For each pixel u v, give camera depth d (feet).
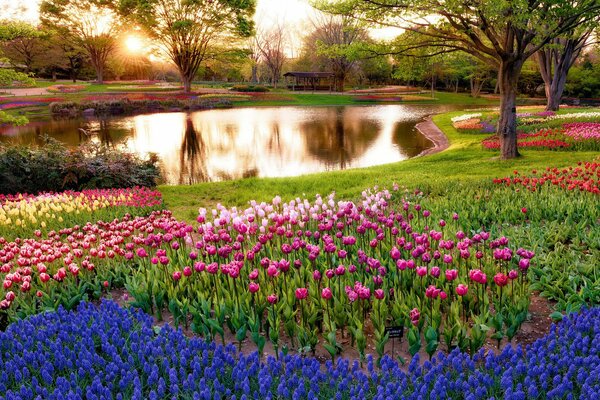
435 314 17.15
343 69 253.03
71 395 12.30
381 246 23.67
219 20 189.78
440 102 213.66
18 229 31.09
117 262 24.45
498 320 16.96
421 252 19.51
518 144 65.72
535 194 33.24
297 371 13.89
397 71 65.46
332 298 18.86
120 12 193.26
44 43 232.32
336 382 12.95
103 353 15.55
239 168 67.67
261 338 16.81
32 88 226.17
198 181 59.57
